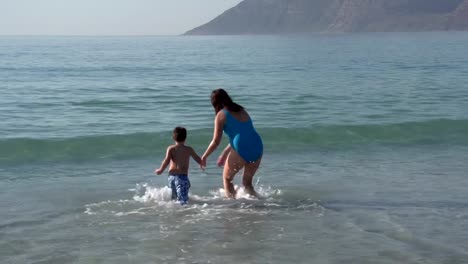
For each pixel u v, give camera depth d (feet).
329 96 78.23
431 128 49.06
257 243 21.45
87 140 42.60
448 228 23.20
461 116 56.34
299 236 22.24
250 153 27.04
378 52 267.80
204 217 24.80
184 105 68.08
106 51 296.30
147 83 103.86
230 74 130.41
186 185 27.20
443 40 517.96
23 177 32.73
